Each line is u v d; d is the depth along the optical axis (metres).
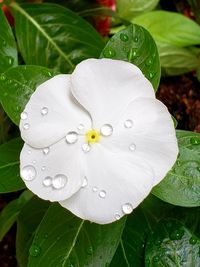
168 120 0.14
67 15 0.22
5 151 0.17
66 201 0.14
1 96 0.16
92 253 0.16
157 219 0.18
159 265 0.17
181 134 0.16
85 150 0.14
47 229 0.17
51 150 0.14
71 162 0.14
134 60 0.16
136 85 0.14
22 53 0.21
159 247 0.18
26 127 0.14
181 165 0.16
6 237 0.27
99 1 0.26
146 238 0.18
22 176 0.14
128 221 0.18
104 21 0.26
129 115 0.14
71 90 0.14
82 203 0.14
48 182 0.14
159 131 0.14
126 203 0.14
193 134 0.16
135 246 0.18
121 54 0.16
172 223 0.18
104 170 0.14
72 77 0.14
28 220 0.21
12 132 0.24
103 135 0.14
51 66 0.21
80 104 0.14
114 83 0.14
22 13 0.22
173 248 0.18
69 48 0.22
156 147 0.14
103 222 0.14
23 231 0.21
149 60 0.16
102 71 0.14
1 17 0.20
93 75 0.14
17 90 0.16
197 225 0.18
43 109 0.14
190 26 0.26
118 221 0.16
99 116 0.14
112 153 0.14
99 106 0.14
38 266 0.16
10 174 0.17
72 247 0.16
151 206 0.18
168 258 0.17
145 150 0.14
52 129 0.14
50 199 0.14
